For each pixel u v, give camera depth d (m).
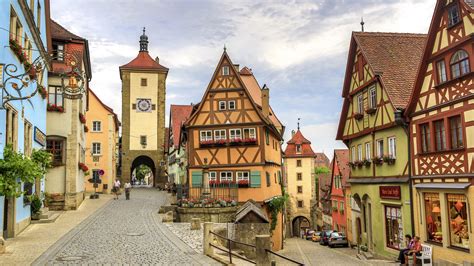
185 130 33.22
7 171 13.06
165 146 62.34
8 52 14.05
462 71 16.45
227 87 31.77
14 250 13.31
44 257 12.33
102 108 44.75
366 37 23.89
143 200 34.41
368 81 22.97
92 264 11.65
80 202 29.27
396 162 20.70
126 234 17.39
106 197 37.44
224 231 19.73
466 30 16.11
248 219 21.69
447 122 17.09
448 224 16.97
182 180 42.12
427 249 17.53
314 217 61.06
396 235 20.81
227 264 11.93
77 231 17.77
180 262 12.20
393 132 20.95
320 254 28.12
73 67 13.98
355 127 25.42
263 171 30.77
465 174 15.84
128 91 55.28
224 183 30.78
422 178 18.48
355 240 27.50
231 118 31.47
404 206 19.92
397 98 20.50
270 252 10.55
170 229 19.30
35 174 13.63
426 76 18.67
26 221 18.44
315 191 66.50
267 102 36.97
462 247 16.20
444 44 17.48
